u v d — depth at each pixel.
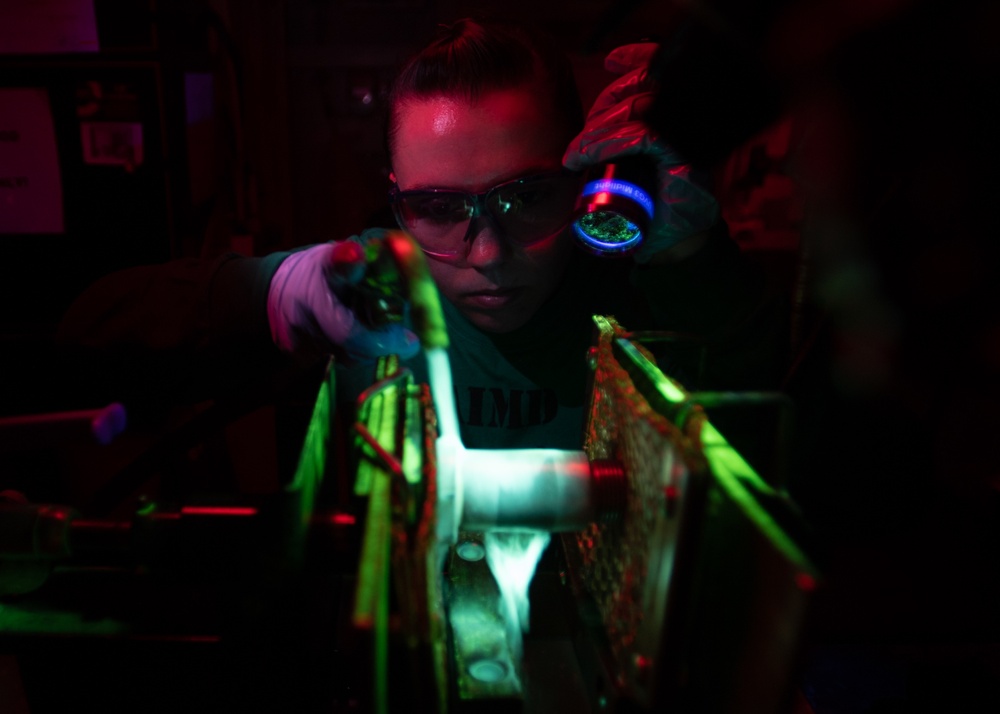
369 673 0.37
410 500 0.45
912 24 0.43
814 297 0.84
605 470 0.58
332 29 2.04
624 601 0.54
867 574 0.98
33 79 1.23
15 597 0.68
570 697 0.59
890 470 0.98
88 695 0.65
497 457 0.61
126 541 0.59
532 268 0.94
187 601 0.68
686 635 0.48
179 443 0.77
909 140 0.46
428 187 0.86
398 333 0.91
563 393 1.13
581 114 0.97
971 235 0.47
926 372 0.55
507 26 0.92
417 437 0.52
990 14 0.41
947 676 0.67
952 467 0.95
